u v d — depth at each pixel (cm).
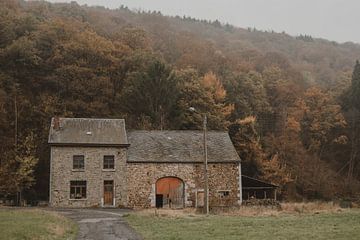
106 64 5900
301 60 9869
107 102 5578
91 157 4053
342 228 2042
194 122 5522
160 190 4097
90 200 4006
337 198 5453
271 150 5803
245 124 5712
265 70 7456
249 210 3147
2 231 1802
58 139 4031
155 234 1897
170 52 7631
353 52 10888
